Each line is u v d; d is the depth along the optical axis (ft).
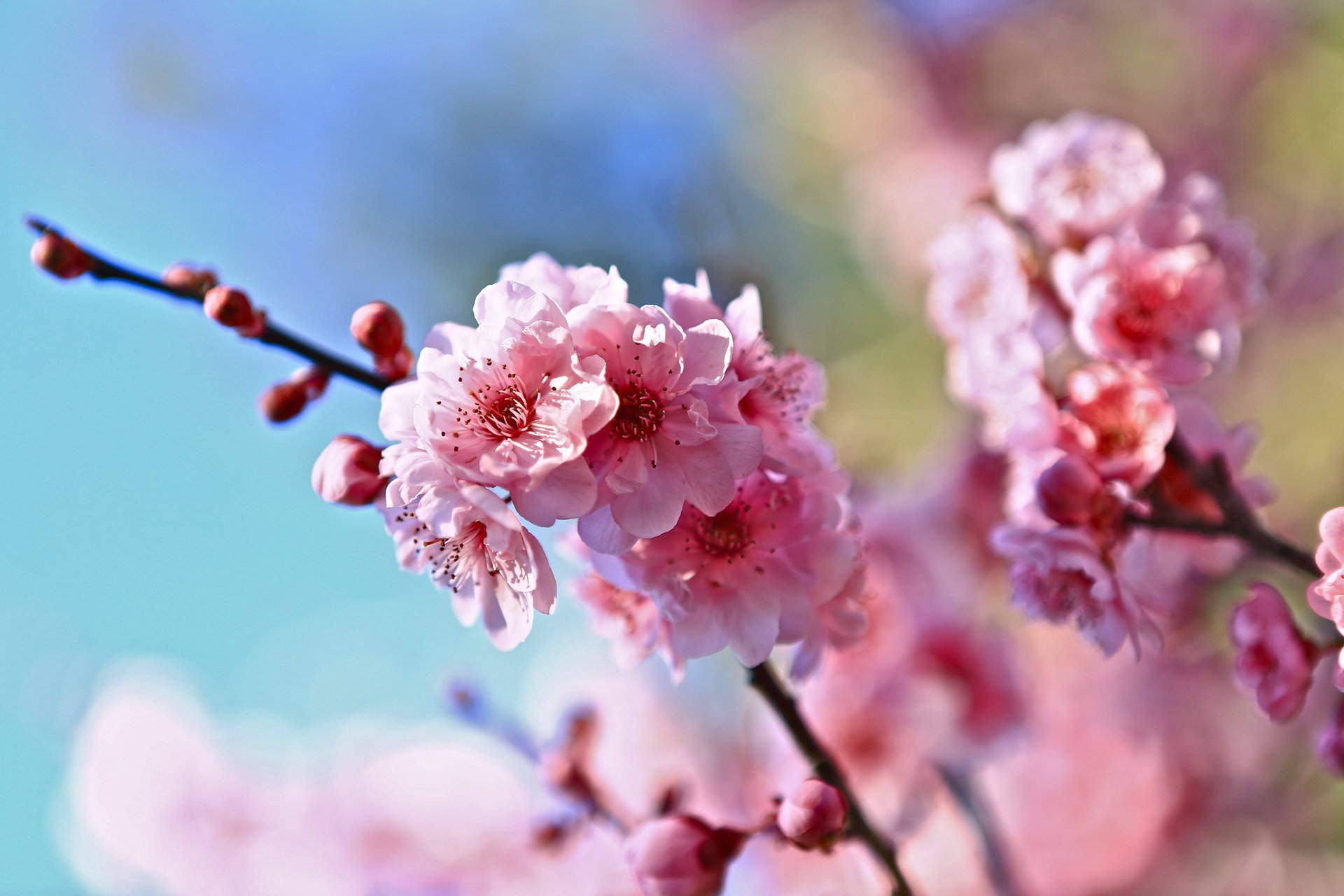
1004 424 1.86
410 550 1.68
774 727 2.11
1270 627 1.74
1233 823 2.31
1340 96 3.05
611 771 2.26
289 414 1.73
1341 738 1.74
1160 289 1.81
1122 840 2.31
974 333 1.88
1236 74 3.25
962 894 2.16
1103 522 1.77
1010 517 1.89
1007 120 3.53
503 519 1.62
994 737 2.04
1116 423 1.79
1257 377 2.75
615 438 1.65
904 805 2.04
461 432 1.64
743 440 1.64
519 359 1.64
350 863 2.28
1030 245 1.89
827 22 3.75
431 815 2.28
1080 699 2.41
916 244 3.34
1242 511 1.78
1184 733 2.35
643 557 1.68
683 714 2.29
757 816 2.14
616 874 2.17
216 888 2.34
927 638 2.07
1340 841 2.23
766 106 3.72
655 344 1.64
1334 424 2.64
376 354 1.72
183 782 2.38
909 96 3.62
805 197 3.52
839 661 2.06
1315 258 2.90
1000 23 3.60
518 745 1.95
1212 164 3.19
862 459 2.86
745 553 1.69
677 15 3.77
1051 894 2.30
